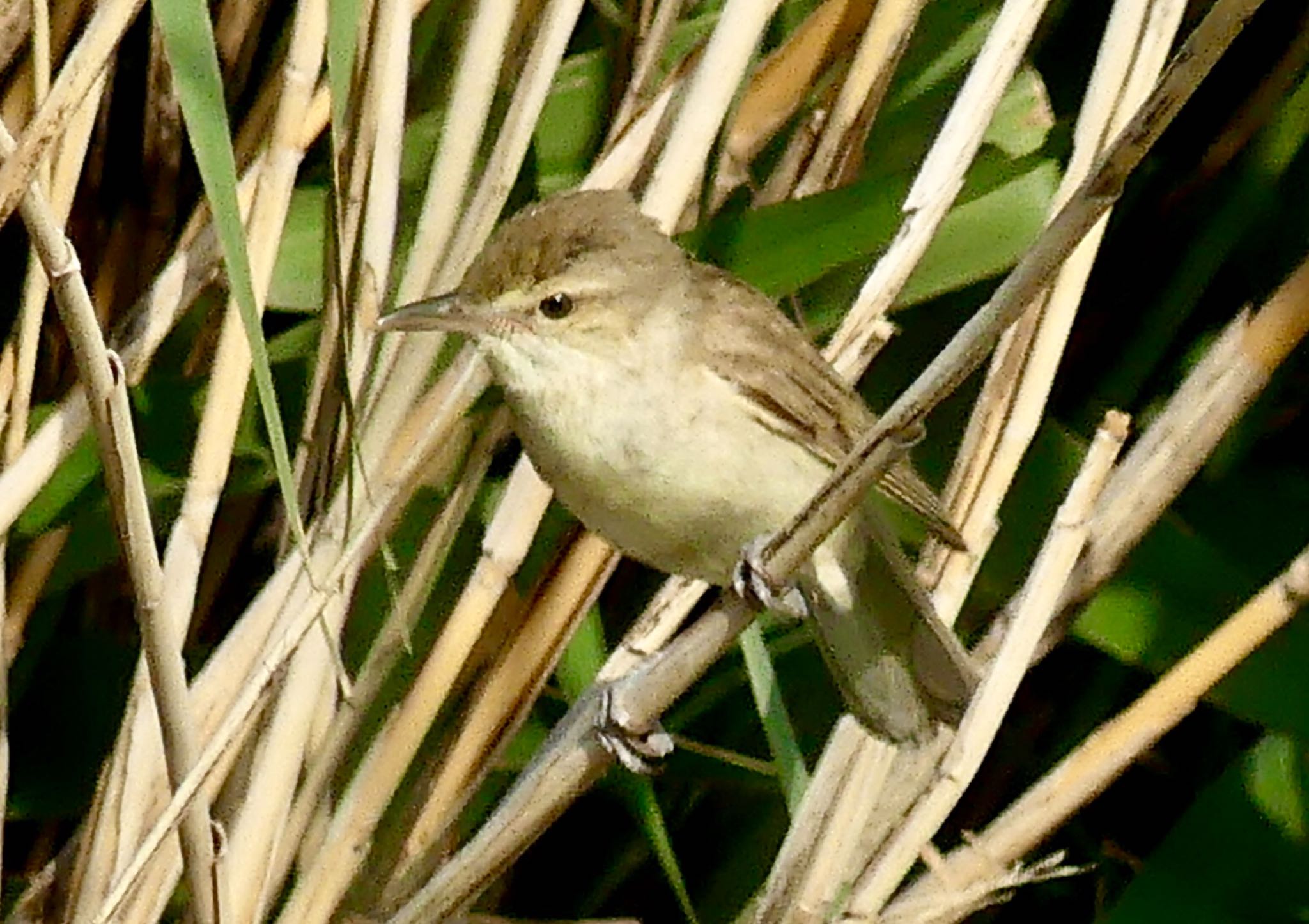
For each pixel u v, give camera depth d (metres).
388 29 4.08
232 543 4.15
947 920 4.11
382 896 4.12
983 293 4.19
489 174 4.11
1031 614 4.09
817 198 4.14
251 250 4.07
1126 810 4.22
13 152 4.00
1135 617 4.15
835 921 4.09
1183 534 4.16
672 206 4.11
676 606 4.12
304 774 4.11
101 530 4.12
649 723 4.05
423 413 4.11
